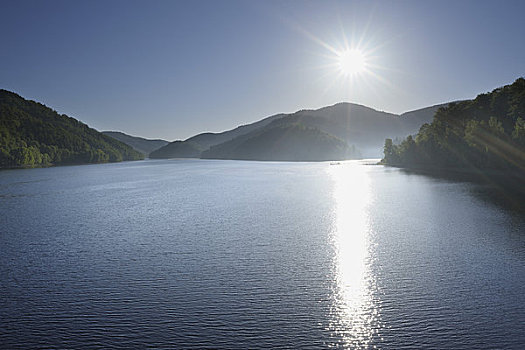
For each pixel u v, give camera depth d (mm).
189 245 24906
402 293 16344
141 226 31406
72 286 17672
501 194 50281
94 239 26922
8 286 17734
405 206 40469
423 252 22391
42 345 12500
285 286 17406
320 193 55031
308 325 13641
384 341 12477
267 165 182625
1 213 38969
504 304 14945
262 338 12773
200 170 135500
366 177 87875
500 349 11844
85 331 13406
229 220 33750
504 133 90938
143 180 86125
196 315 14547
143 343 12547
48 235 28375
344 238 26312
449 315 14156
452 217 33188
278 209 40000
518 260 20391
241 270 19719
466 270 19000
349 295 16234
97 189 64750
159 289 17172
